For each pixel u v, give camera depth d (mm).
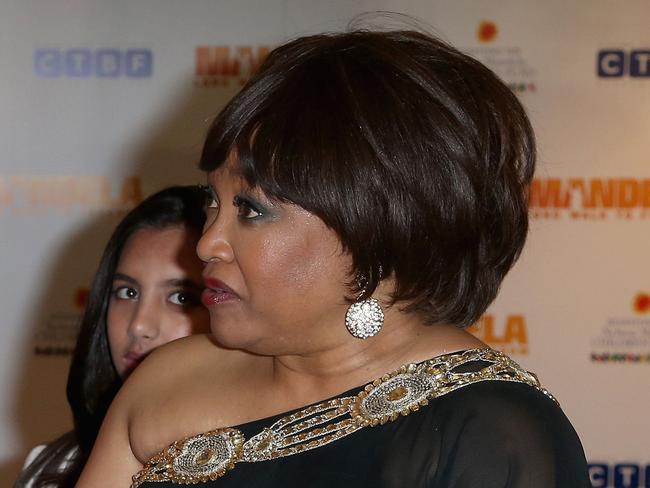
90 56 4590
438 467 1414
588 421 4539
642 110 4516
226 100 4566
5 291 4625
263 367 1665
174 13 4574
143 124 4594
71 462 2754
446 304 1556
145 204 2619
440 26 4504
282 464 1504
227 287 1517
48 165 4605
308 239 1471
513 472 1373
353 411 1511
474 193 1496
